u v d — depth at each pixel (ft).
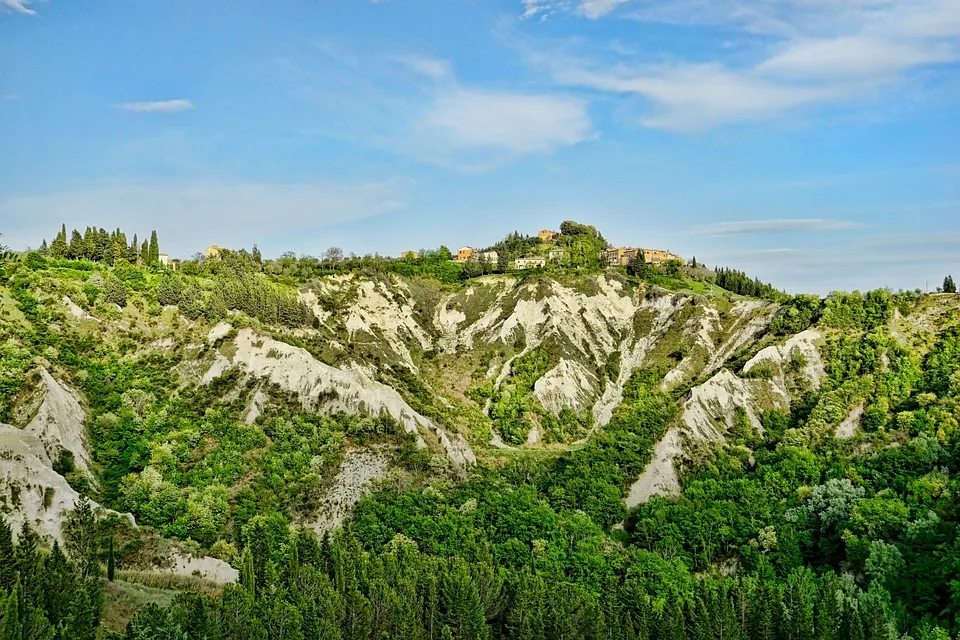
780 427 501.97
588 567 362.53
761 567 365.81
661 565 357.41
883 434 451.94
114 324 517.96
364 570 318.45
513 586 318.65
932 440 422.00
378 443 469.98
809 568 363.35
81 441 409.08
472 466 489.26
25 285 516.73
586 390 629.10
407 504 412.36
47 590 257.14
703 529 390.42
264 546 336.08
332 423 474.08
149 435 435.53
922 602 325.21
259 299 595.06
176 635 249.96
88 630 247.70
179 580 319.47
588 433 584.81
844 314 567.18
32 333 472.03
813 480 425.28
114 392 462.60
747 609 310.45
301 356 510.58
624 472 465.06
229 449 437.17
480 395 631.97
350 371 520.01
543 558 368.07
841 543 376.48
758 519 397.39
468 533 387.14
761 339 599.16
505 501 417.28
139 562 327.47
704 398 515.50
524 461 511.81
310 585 305.94
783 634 300.20
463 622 294.05
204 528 376.27
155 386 478.59
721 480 443.73
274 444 451.53
